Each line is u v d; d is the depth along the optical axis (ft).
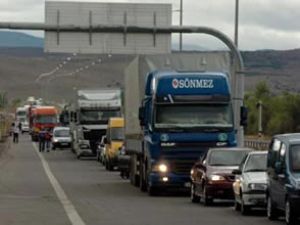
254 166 134.10
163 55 183.21
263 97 624.18
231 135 168.25
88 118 345.92
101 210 137.18
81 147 350.64
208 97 168.25
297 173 111.96
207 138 167.63
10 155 386.73
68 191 185.47
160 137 167.63
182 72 169.99
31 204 150.20
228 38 206.59
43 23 215.10
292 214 110.01
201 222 116.98
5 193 178.09
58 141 450.30
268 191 121.70
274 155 120.16
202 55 181.37
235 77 201.57
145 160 178.81
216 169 146.10
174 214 129.59
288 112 586.86
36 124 543.39
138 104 188.75
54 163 325.83
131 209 139.23
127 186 203.10
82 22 217.36
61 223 115.96
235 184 135.74
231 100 170.81
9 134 648.79
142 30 217.15
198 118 168.25
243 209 128.77
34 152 424.05
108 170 276.82
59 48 217.15
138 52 218.38
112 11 219.00
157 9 220.02
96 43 217.97
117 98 344.90
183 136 167.53
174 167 167.94
